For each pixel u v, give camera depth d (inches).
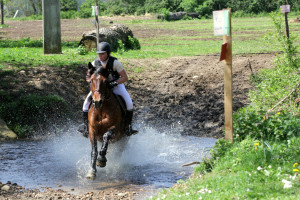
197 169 309.6
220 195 233.5
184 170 349.7
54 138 471.8
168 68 735.1
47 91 558.3
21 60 669.3
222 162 297.9
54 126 499.8
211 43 1103.6
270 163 276.4
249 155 288.8
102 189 307.4
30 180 327.3
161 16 2288.4
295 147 292.2
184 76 684.7
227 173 274.7
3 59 658.2
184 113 541.6
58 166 366.9
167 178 330.3
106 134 325.7
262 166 274.5
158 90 631.8
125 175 340.8
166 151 408.8
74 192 300.2
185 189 263.1
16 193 291.1
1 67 606.9
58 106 521.7
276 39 500.4
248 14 2427.4
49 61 687.1
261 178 251.4
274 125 327.9
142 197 282.5
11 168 356.8
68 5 3038.9
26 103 508.4
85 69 655.1
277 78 441.4
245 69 681.0
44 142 455.8
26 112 504.7
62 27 1797.5
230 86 314.5
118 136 346.6
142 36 1347.2
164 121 522.9
